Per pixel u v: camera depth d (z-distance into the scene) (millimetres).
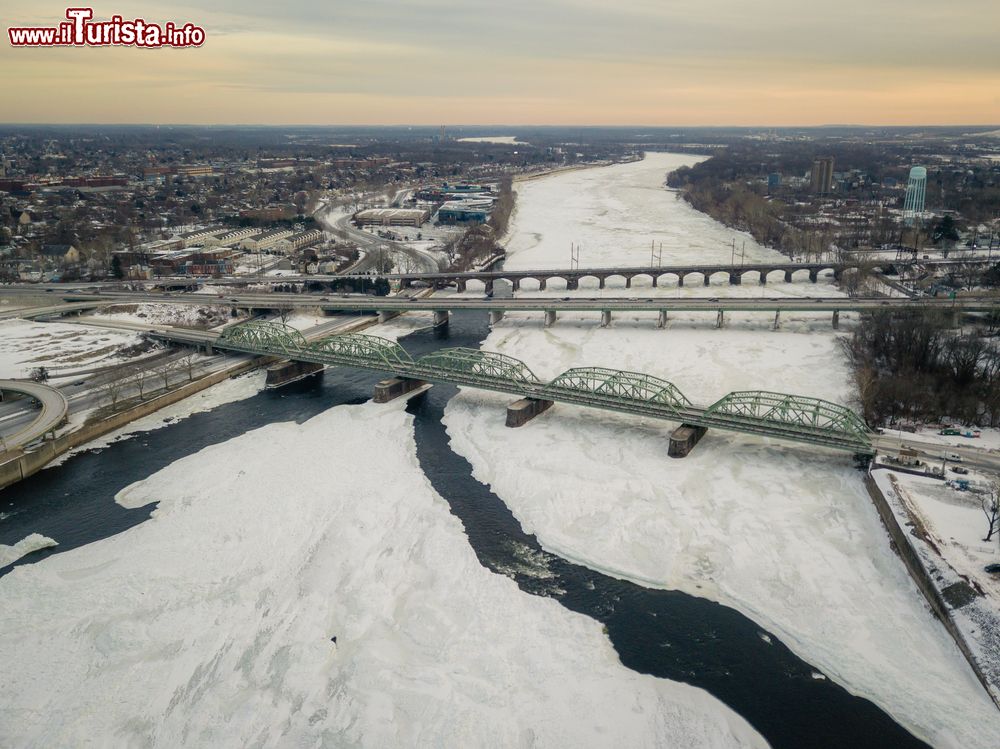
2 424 148875
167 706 76750
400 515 113812
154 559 101938
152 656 83562
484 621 89188
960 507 103125
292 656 83250
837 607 89500
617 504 115438
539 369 186375
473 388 174000
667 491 118625
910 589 91688
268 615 90438
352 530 108438
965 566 89062
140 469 133375
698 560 100812
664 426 144375
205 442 145250
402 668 81000
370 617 89688
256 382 182500
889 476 112750
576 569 100438
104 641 85312
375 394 165375
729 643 85312
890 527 102375
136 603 92438
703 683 79375
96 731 73750
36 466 133250
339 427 150750
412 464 133125
